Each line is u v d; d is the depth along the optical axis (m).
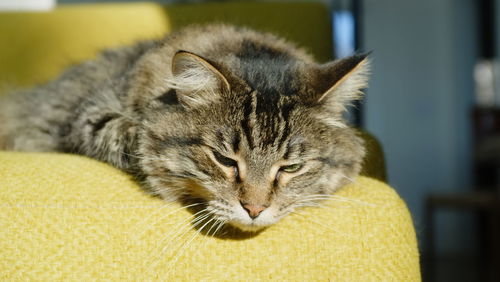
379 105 1.43
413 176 1.44
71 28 0.77
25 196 0.43
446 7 1.40
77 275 0.41
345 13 1.22
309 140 0.48
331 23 0.76
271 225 0.45
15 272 0.41
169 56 0.53
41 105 0.63
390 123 1.43
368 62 0.52
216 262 0.42
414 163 1.43
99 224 0.42
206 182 0.47
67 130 0.58
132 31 0.76
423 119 1.43
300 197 0.47
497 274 1.12
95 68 0.63
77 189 0.44
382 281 0.43
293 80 0.49
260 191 0.46
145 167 0.48
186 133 0.47
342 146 0.50
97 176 0.46
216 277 0.42
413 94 1.42
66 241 0.42
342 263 0.42
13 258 0.41
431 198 1.20
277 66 0.51
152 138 0.48
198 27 0.60
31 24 0.78
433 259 1.21
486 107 1.29
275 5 0.74
